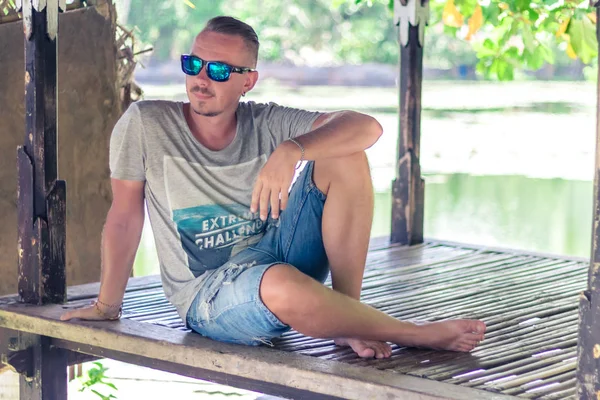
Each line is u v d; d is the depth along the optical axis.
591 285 2.72
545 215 11.13
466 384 3.02
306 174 3.39
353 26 24.89
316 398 3.18
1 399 4.73
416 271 4.94
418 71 5.63
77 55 5.11
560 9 6.20
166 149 3.42
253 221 3.49
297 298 3.14
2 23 4.74
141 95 5.45
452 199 12.12
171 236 3.47
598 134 2.68
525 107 19.75
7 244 4.83
